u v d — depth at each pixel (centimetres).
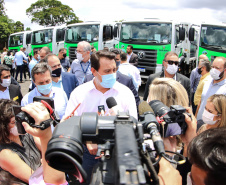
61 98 284
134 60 805
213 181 79
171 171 96
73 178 236
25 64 1214
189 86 372
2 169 160
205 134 90
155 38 871
